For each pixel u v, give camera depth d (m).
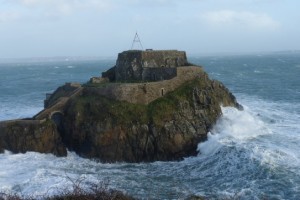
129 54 57.31
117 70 58.44
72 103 49.47
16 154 45.47
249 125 48.44
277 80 119.88
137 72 56.03
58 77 165.88
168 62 57.50
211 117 48.22
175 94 48.91
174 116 46.28
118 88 47.50
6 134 46.62
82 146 46.31
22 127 46.81
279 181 33.56
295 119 56.47
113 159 43.91
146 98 47.91
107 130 44.91
